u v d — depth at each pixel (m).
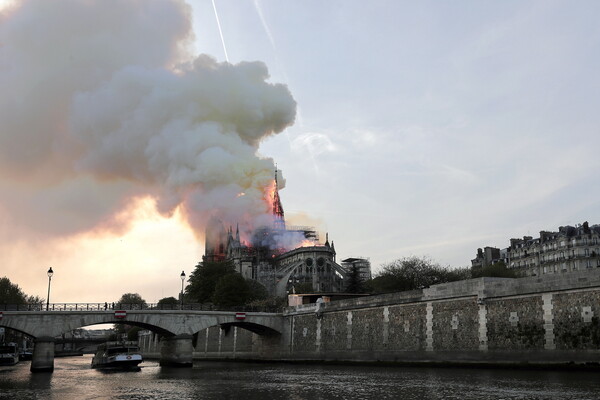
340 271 189.88
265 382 40.91
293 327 75.00
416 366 53.62
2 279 117.12
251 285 149.75
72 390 37.03
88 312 64.94
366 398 28.75
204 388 37.06
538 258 124.88
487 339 47.25
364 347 61.09
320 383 38.75
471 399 26.36
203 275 126.38
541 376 36.81
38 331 61.72
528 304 44.50
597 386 30.20
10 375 55.41
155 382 43.31
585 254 115.00
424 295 54.22
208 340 98.00
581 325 40.47
